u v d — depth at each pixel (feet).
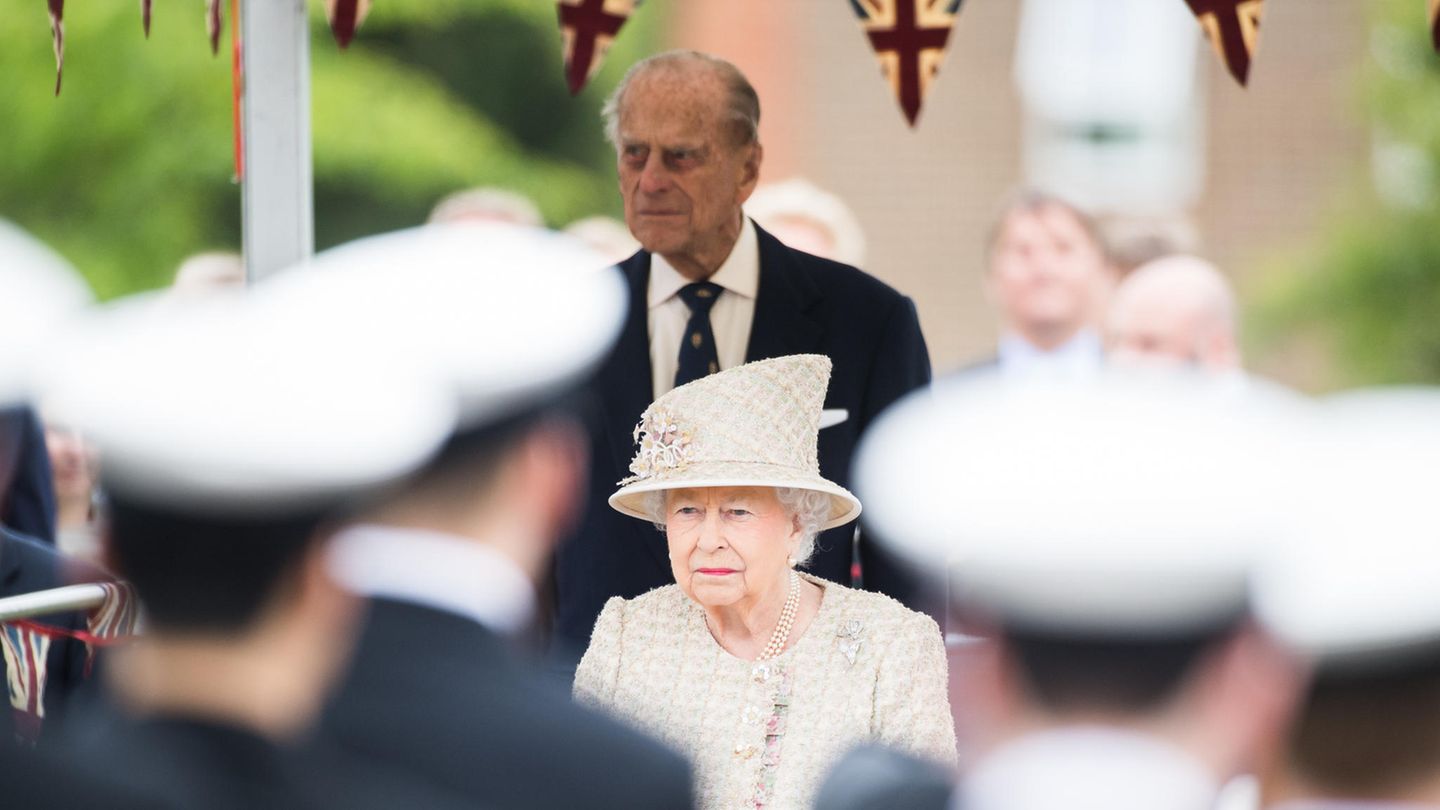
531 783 27.55
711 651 43.68
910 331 55.11
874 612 43.52
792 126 188.85
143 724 23.21
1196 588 17.84
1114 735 18.17
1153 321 68.39
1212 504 17.95
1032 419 18.83
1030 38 192.34
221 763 22.84
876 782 28.32
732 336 54.80
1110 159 192.24
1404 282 161.38
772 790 42.06
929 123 191.21
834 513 44.34
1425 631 18.28
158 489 22.31
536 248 27.30
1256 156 189.88
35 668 45.88
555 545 54.13
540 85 179.22
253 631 22.77
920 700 42.39
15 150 145.18
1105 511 18.04
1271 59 189.26
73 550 67.21
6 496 59.47
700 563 42.80
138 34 145.89
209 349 23.52
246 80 50.60
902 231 190.90
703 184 53.26
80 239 146.61
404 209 162.81
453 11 165.48
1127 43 192.03
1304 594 18.44
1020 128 192.34
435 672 27.43
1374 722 18.67
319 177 158.51
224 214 151.94
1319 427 18.79
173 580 22.56
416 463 24.67
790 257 55.57
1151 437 18.33
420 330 25.98
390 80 161.89
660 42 186.50
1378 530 18.37
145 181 147.23
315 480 22.66
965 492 18.48
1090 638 17.99
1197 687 18.10
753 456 42.60
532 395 26.50
